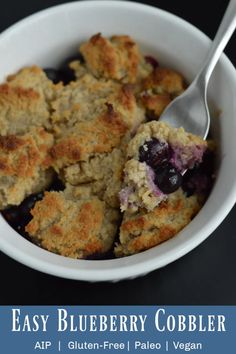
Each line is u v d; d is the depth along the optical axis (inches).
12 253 12.4
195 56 14.4
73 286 14.7
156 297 14.6
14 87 14.4
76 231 13.1
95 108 14.1
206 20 16.9
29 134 13.9
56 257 12.7
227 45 16.5
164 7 17.1
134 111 14.0
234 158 13.1
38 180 13.8
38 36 14.8
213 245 15.0
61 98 14.4
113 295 14.7
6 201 13.5
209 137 14.2
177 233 12.8
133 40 15.1
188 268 14.8
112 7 14.7
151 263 12.1
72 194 13.6
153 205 12.9
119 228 13.4
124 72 14.6
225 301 14.6
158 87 14.5
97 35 14.8
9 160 13.6
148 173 12.8
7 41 14.5
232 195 12.6
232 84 13.6
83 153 13.6
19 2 17.3
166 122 14.0
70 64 14.9
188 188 13.5
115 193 13.2
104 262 12.6
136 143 13.1
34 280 14.8
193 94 14.0
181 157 13.2
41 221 13.3
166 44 14.8
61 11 14.7
